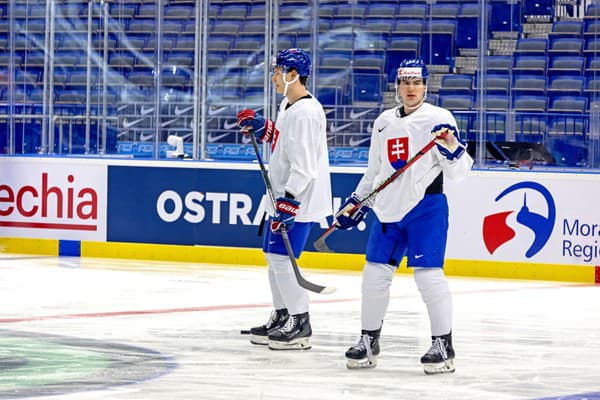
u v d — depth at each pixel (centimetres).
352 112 2503
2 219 2541
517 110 2605
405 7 2617
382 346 1344
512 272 2181
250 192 2352
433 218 1155
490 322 1577
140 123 2570
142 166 2433
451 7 2648
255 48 2552
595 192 2136
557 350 1336
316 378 1121
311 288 1216
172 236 2412
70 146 2620
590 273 2139
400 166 1165
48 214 2505
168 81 2556
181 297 1802
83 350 1280
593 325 1560
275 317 1350
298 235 1299
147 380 1095
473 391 1066
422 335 1434
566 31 2808
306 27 2523
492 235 2191
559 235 2158
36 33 2625
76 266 2267
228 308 1677
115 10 2594
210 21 2583
